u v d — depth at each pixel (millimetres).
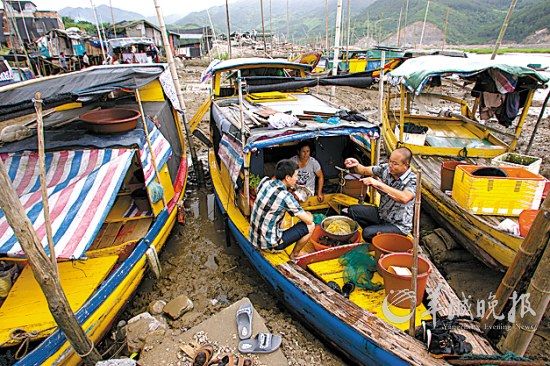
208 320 4555
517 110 7930
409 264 4336
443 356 3416
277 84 5691
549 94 7973
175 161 8125
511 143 8109
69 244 4230
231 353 4094
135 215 6289
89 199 4746
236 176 5348
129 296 4969
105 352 4477
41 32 28969
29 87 5617
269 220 4812
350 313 4020
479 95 8977
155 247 5727
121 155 5277
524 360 3199
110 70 7270
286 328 4742
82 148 5348
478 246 5566
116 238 5762
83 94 4895
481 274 5910
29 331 3920
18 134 5641
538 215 3104
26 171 5227
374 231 4941
